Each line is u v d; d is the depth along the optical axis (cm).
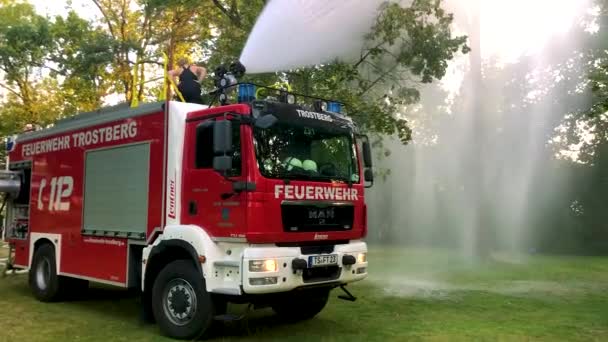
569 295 977
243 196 567
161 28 1970
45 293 844
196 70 834
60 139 838
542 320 764
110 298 889
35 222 884
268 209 574
